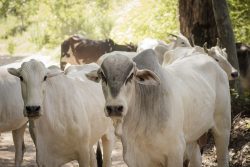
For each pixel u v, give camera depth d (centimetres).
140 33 2003
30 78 596
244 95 966
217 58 1013
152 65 551
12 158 934
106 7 1878
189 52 795
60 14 1648
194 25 1178
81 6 1720
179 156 558
